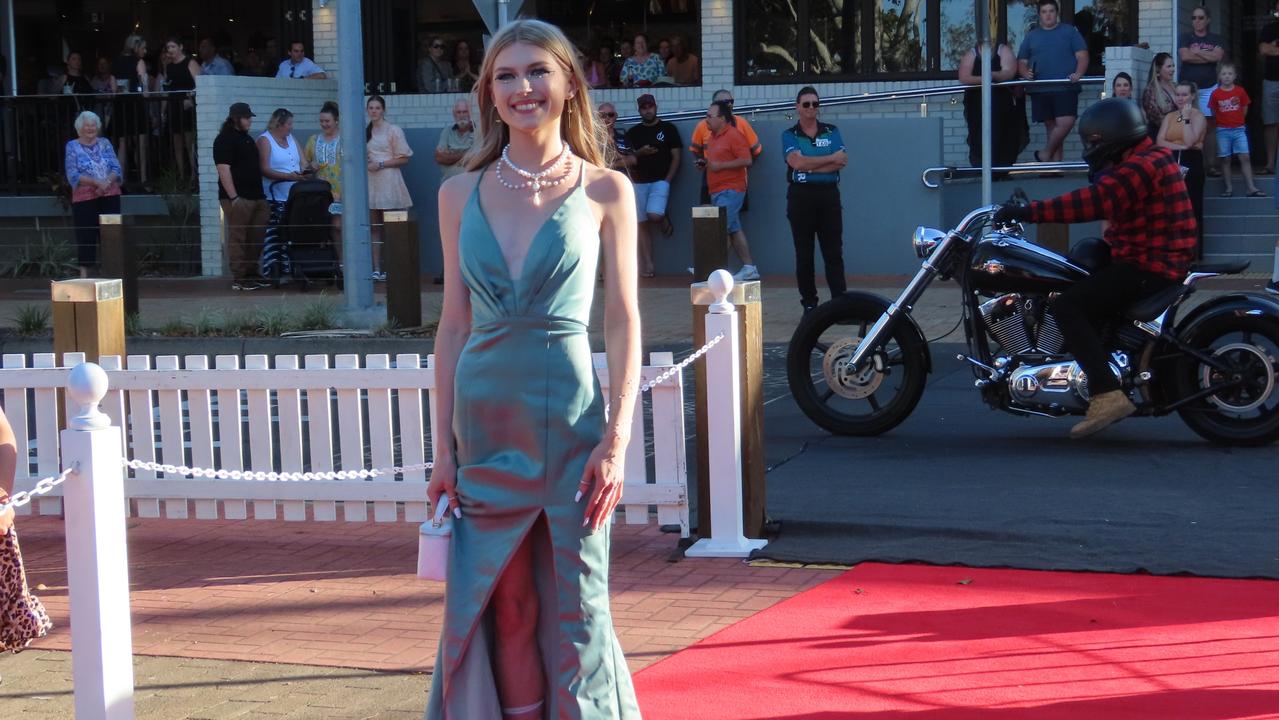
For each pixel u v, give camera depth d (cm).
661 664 505
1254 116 1955
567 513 370
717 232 1243
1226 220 1667
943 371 1130
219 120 1928
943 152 1761
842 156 1401
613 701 377
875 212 1780
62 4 2416
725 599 583
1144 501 709
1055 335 832
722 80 1952
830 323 892
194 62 2112
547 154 379
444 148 1820
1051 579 593
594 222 377
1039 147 1694
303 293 1662
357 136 1378
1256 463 788
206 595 620
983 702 460
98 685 419
